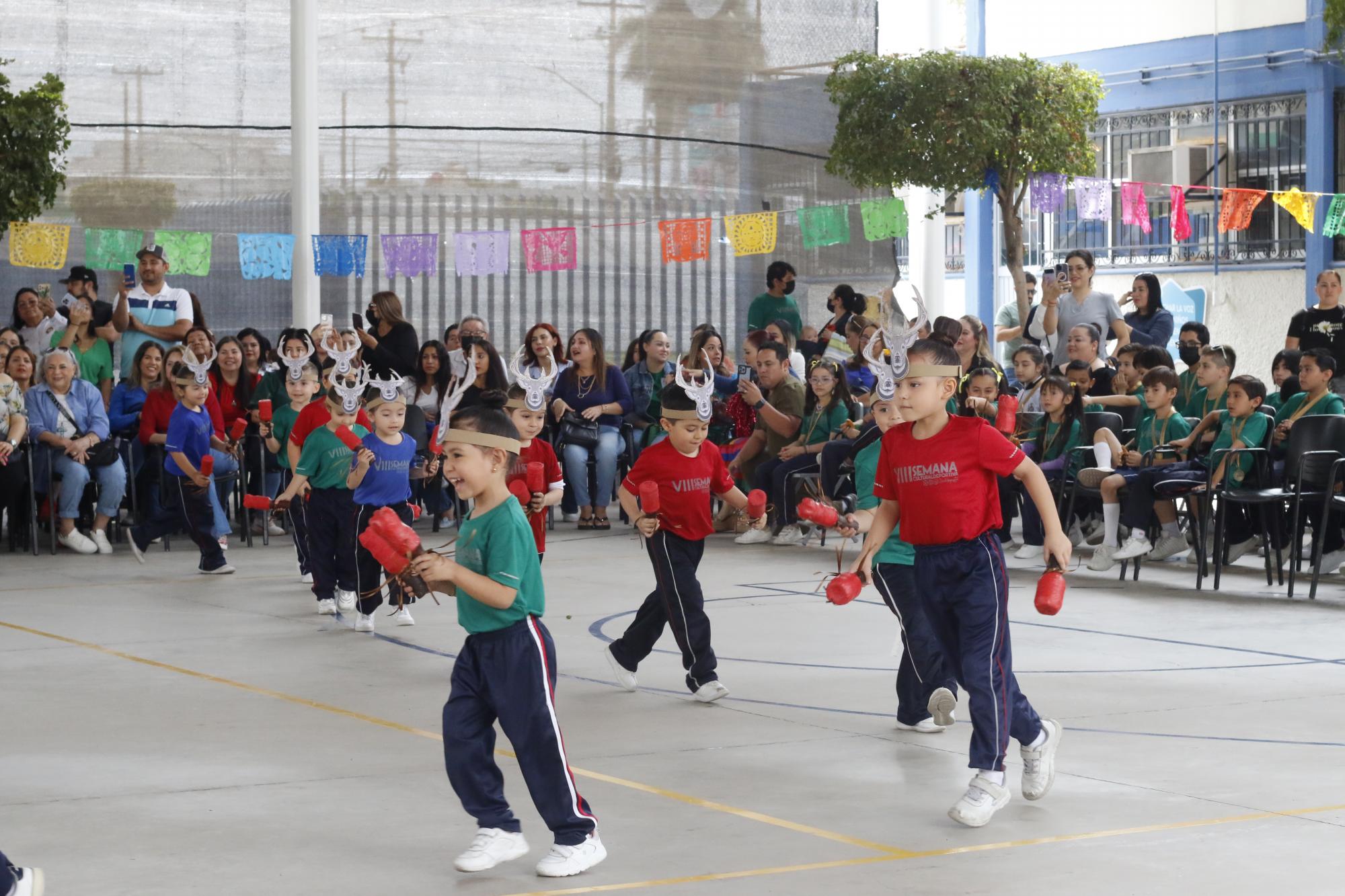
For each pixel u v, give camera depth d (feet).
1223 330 69.51
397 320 47.80
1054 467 39.73
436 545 42.55
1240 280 68.74
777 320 52.90
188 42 56.80
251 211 57.47
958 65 54.29
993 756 16.98
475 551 15.42
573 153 60.23
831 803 17.90
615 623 31.50
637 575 38.58
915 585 18.88
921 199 61.36
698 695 23.82
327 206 58.03
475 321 49.24
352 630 30.96
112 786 18.79
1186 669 26.20
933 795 18.22
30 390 43.88
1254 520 38.91
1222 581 37.04
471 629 15.48
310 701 23.99
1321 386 36.91
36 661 27.43
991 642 17.19
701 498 23.56
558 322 60.34
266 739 21.33
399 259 48.57
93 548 43.88
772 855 15.78
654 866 15.42
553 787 15.28
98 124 56.18
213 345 45.47
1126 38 72.84
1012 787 18.61
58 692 24.66
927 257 61.52
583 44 60.18
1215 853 15.72
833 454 42.50
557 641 29.50
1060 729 17.93
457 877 15.21
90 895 14.61
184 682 25.53
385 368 47.14
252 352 47.29
